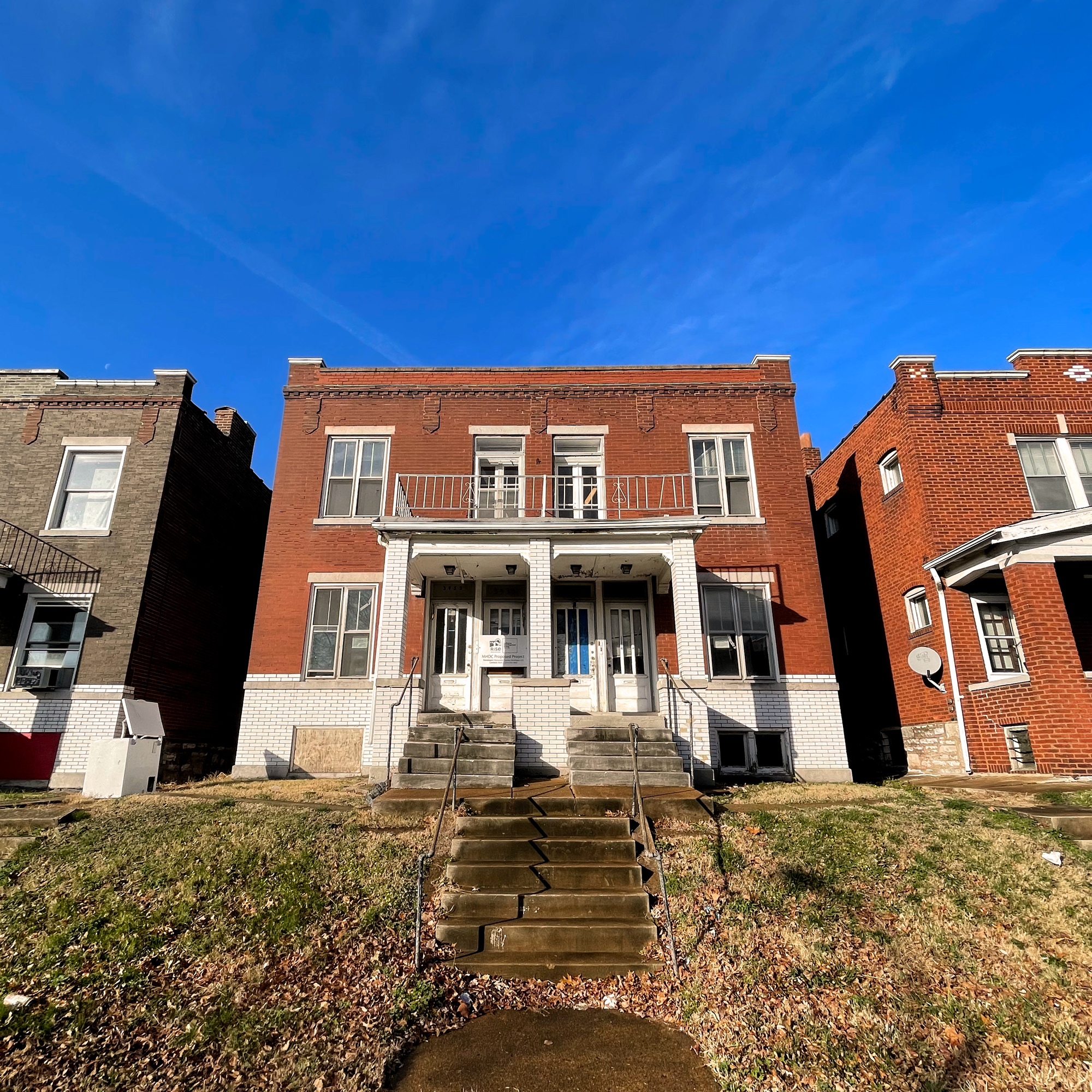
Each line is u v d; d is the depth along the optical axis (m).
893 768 15.95
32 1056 4.85
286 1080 4.60
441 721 11.55
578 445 15.77
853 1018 5.20
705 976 5.79
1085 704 11.48
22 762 13.26
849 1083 4.55
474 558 12.94
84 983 5.63
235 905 6.66
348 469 15.60
